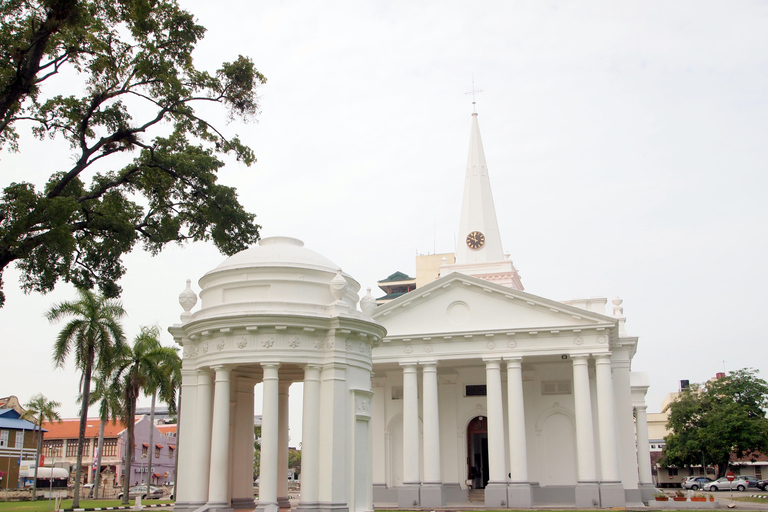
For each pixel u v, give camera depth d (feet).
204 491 74.02
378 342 79.71
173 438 356.59
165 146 111.65
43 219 83.61
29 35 82.99
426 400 153.28
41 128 98.78
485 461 168.86
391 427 171.32
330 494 70.18
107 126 101.04
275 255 78.13
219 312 74.84
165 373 189.78
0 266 82.79
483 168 226.79
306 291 76.23
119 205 105.70
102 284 108.68
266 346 72.28
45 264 88.94
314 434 71.61
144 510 150.82
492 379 151.12
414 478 150.10
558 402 161.99
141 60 95.55
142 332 187.32
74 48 91.56
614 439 141.79
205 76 103.81
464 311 156.56
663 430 399.85
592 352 146.41
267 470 70.08
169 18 97.81
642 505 145.28
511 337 151.64
